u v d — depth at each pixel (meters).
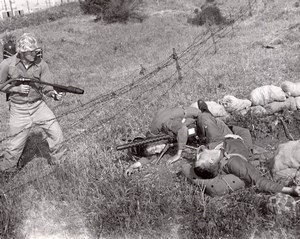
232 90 8.14
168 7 32.38
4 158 5.61
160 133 5.70
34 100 5.44
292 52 10.98
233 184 4.49
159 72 12.12
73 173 5.22
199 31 23.30
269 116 6.44
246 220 4.09
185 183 4.77
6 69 5.20
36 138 6.93
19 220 4.61
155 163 5.42
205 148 4.91
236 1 27.84
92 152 5.80
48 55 21.80
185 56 14.84
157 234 4.23
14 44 5.71
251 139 5.46
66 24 29.42
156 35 24.48
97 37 25.56
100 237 4.32
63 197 4.89
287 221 4.02
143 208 4.43
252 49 12.95
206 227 4.07
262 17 22.20
